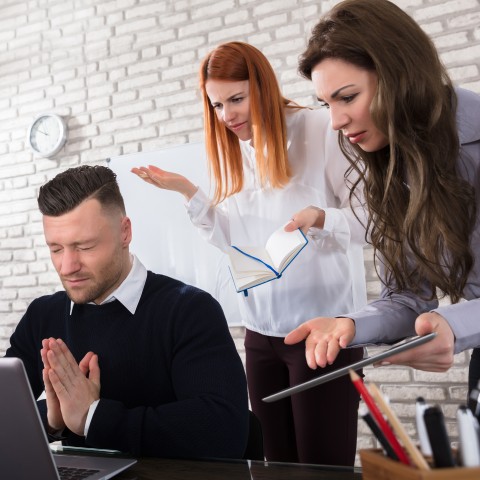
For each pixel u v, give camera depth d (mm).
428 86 1053
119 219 1283
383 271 1303
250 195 2078
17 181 3959
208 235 2172
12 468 848
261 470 936
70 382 1118
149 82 3576
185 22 3488
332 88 1084
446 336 936
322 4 3123
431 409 565
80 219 1227
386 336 1110
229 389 1188
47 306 1436
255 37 3287
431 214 1099
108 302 1315
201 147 3348
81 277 1247
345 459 1906
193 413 1125
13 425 828
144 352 1288
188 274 3363
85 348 1330
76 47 3811
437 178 1084
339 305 1936
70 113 3814
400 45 1038
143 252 3488
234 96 1896
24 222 3916
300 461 1934
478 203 1138
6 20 4055
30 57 3957
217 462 1000
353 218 1895
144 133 3576
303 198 1989
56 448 1136
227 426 1144
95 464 989
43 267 3838
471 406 765
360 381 630
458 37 2842
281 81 3215
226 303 3258
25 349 1447
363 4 1066
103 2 3736
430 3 2893
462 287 1150
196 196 2121
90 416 1100
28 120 3939
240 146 2064
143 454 1099
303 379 1907
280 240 1648
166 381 1285
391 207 1195
